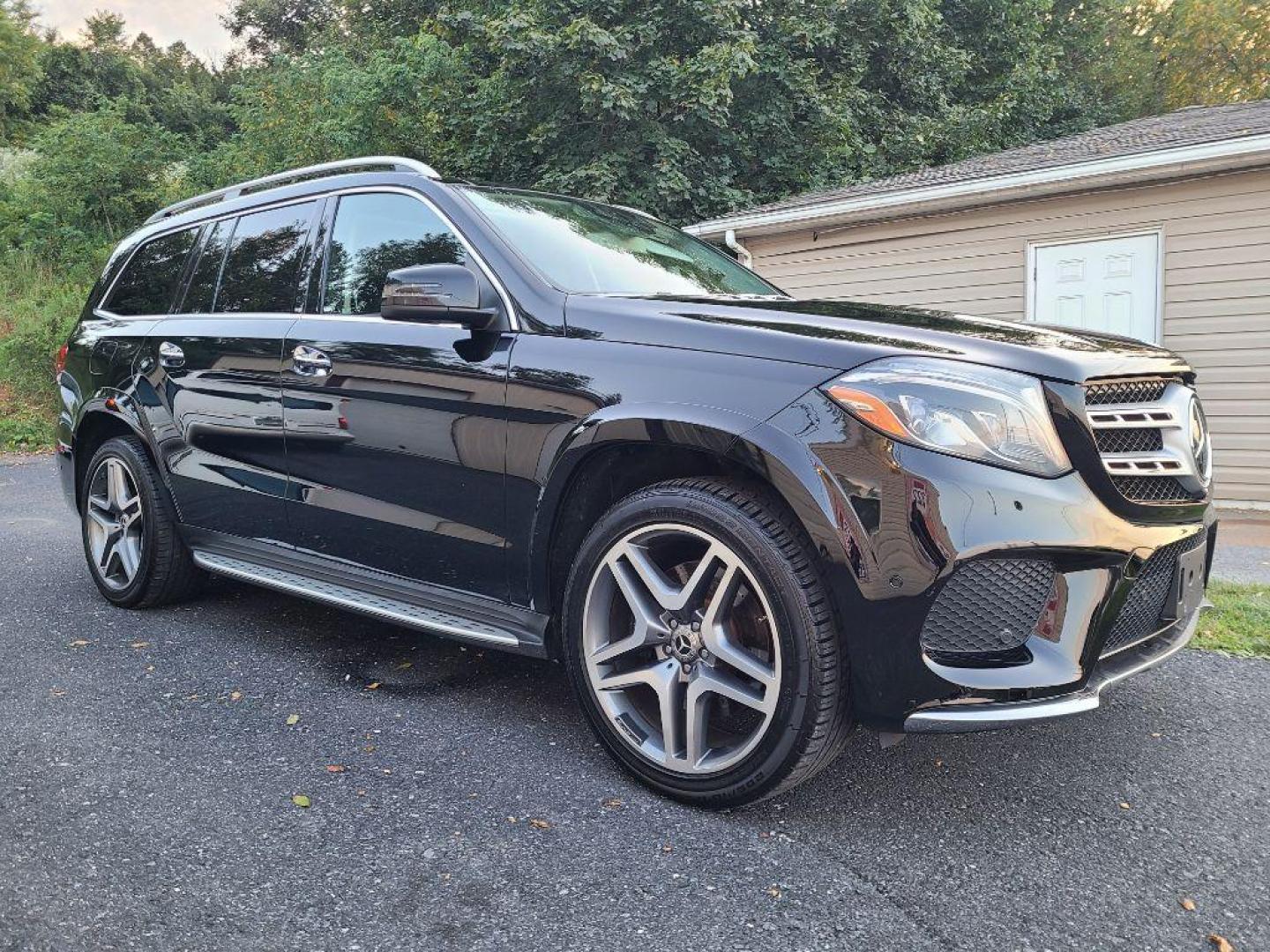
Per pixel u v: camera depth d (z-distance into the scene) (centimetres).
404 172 317
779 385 216
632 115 1384
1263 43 2562
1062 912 187
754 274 378
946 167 1107
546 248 294
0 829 215
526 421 254
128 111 2100
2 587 450
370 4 2139
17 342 1315
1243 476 801
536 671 332
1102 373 216
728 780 221
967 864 205
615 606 248
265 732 274
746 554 214
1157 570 227
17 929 176
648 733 242
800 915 185
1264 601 423
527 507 255
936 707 203
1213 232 791
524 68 1481
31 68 3338
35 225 1884
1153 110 2614
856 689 208
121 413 395
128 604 405
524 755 259
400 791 237
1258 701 306
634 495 236
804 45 1550
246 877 196
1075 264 857
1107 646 217
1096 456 210
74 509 440
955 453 200
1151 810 231
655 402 229
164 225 425
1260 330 780
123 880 194
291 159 1819
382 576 306
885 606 202
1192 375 256
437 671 330
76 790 235
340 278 323
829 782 246
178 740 267
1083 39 2398
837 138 1563
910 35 1680
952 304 926
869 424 204
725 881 197
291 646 356
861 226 970
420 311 264
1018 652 207
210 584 441
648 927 181
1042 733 279
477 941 175
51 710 289
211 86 4791
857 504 203
